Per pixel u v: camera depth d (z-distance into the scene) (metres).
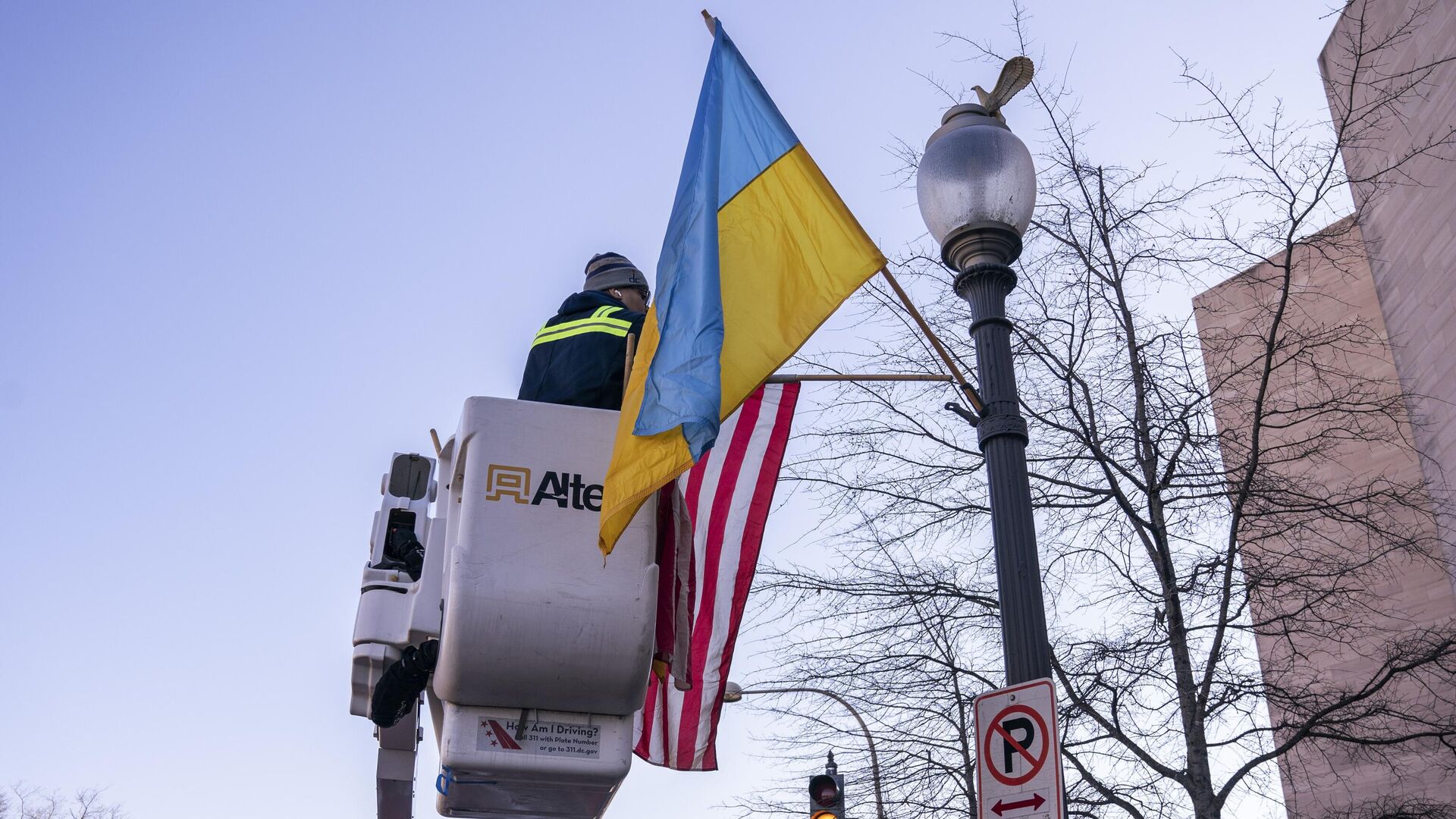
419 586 4.17
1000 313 6.70
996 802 5.43
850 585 11.42
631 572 3.83
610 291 5.06
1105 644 10.96
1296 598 11.95
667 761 5.46
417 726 4.73
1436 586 20.94
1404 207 24.77
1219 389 12.02
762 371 5.07
